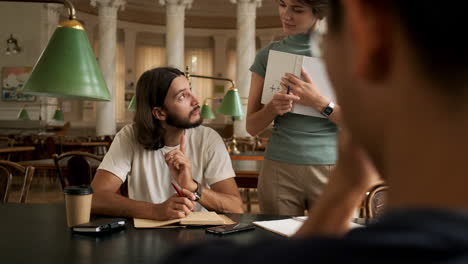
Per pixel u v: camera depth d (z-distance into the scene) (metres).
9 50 12.31
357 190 0.36
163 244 1.18
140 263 1.01
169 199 1.46
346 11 0.20
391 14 0.18
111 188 1.77
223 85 16.25
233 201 1.72
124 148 1.83
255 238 1.25
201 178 1.90
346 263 0.17
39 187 7.62
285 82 1.67
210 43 16.42
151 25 15.77
